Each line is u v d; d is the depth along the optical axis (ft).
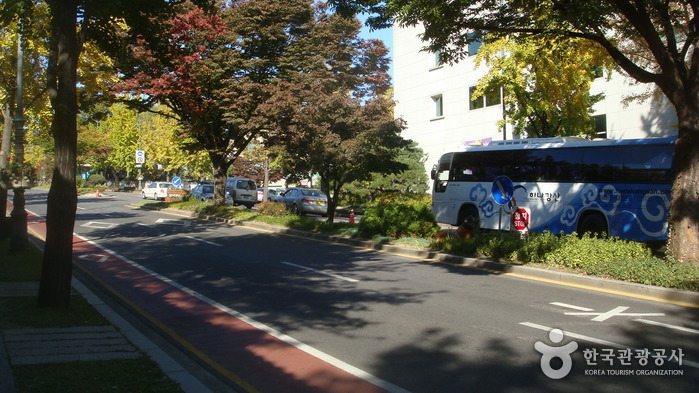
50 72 25.75
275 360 19.95
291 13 78.13
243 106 73.10
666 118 78.69
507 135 98.17
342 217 102.01
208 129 84.89
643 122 81.20
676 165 34.32
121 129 206.28
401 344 21.76
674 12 37.45
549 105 67.62
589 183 51.39
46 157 205.87
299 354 20.63
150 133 180.24
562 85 65.31
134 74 70.54
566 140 55.77
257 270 39.70
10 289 29.55
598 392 16.66
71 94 25.00
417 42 118.42
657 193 46.50
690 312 26.78
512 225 48.03
